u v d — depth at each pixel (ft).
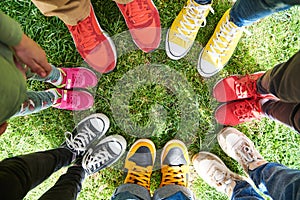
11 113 2.61
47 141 5.18
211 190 5.24
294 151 5.24
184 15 4.87
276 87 3.33
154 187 5.21
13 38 2.64
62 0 3.61
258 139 5.24
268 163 4.32
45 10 3.84
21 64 3.12
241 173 5.25
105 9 5.00
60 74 4.66
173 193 4.55
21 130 5.19
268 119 5.20
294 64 2.92
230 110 5.01
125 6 4.78
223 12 5.08
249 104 4.91
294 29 5.11
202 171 5.03
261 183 4.23
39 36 4.97
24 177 3.02
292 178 3.35
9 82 2.48
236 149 4.87
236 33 4.82
